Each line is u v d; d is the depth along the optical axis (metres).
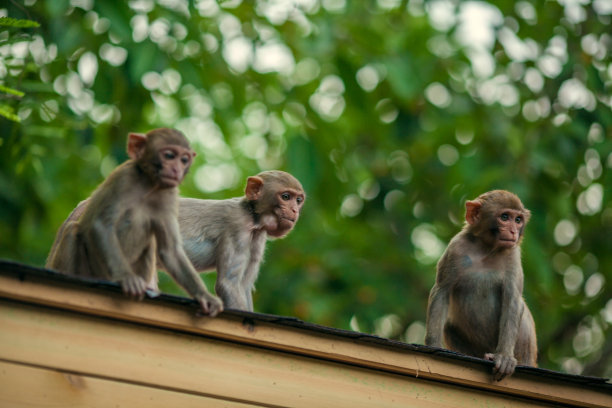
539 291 21.86
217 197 24.05
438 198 23.45
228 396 9.41
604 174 20.50
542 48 21.69
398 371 10.34
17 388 8.49
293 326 9.66
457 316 13.95
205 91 19.64
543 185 20.33
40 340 8.69
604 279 22.66
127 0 17.80
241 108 20.39
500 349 13.00
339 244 23.05
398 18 23.33
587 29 21.56
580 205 22.20
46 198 18.39
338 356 9.89
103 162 21.08
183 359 9.30
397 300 21.73
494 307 13.70
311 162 19.22
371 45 20.41
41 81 16.75
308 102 20.64
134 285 8.95
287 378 9.77
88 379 8.82
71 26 16.72
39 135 16.77
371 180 23.98
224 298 13.06
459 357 10.53
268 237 13.88
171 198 11.08
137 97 18.27
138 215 10.89
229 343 9.56
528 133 21.17
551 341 23.33
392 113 22.42
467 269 13.69
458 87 22.75
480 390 10.92
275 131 22.48
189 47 19.48
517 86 22.25
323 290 21.73
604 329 23.05
